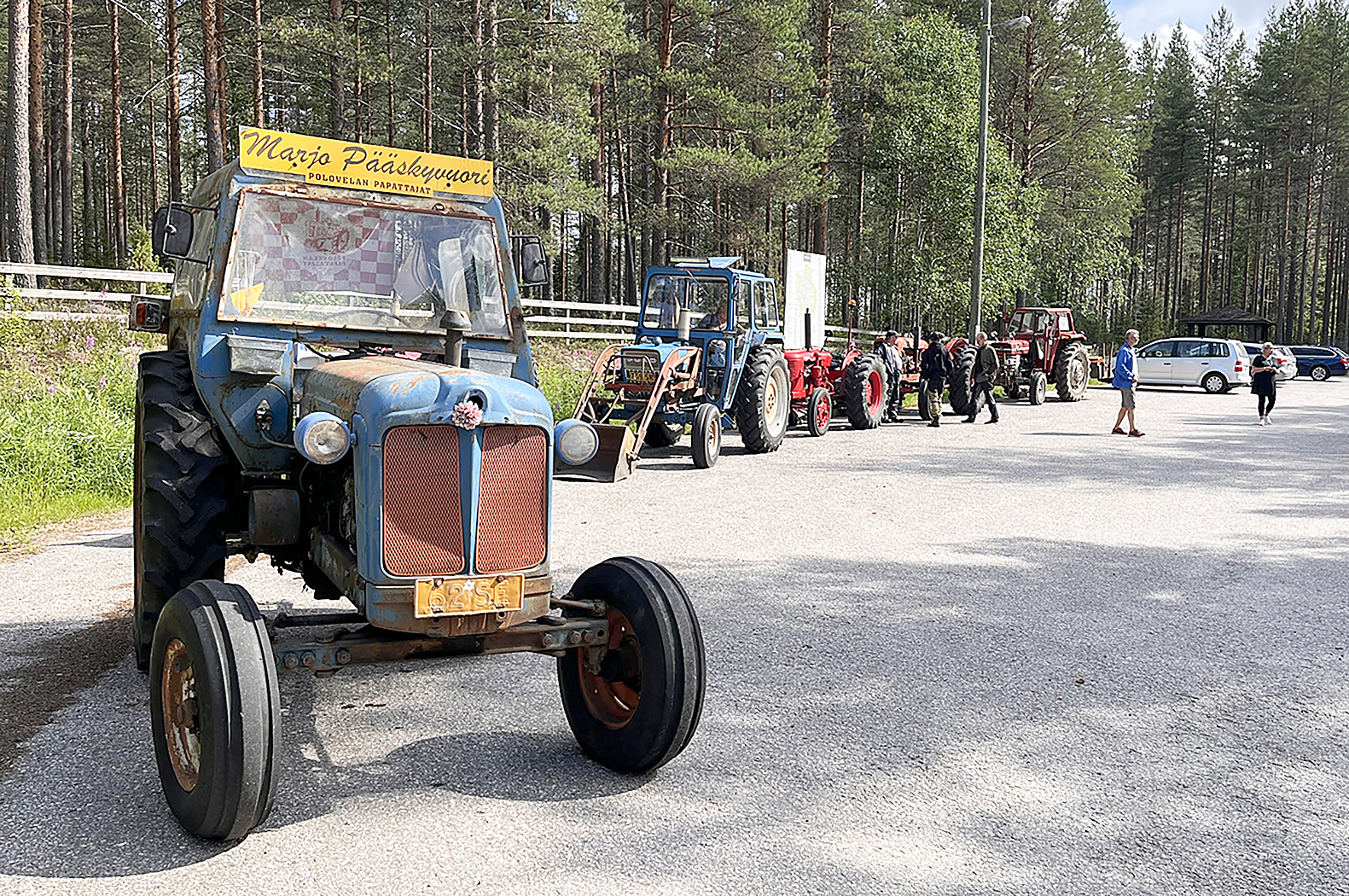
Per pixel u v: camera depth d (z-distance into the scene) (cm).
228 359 475
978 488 1227
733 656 595
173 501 459
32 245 2008
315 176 507
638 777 432
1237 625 673
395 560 372
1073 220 4766
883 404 2011
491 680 554
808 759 454
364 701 520
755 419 1530
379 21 3566
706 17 3528
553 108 3216
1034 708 520
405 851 365
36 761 432
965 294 3609
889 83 3825
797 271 1809
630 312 2898
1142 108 7138
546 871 353
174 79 3147
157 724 378
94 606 665
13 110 1981
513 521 390
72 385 1392
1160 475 1352
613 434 1174
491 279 535
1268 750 472
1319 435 1903
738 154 3481
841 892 344
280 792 412
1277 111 6444
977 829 392
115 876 343
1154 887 352
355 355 487
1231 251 7975
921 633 644
